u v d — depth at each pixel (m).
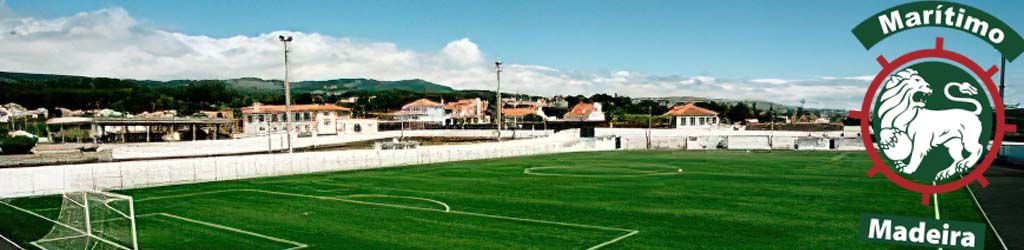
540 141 70.75
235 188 35.81
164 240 21.41
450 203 29.56
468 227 23.41
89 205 21.73
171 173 38.31
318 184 37.97
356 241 21.12
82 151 57.00
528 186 36.69
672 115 120.81
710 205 28.55
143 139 83.31
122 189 35.47
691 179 40.44
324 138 79.88
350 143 82.94
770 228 22.78
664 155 66.12
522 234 22.06
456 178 41.69
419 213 26.62
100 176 35.06
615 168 49.50
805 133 89.56
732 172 45.28
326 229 23.19
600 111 160.62
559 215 25.95
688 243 20.44
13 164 44.84
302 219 25.31
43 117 120.81
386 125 119.50
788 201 29.67
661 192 33.53
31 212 27.28
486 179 40.94
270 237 21.84
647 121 122.56
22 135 66.12
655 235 21.73
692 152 71.50
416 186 36.81
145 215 26.38
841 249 19.39
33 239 21.56
